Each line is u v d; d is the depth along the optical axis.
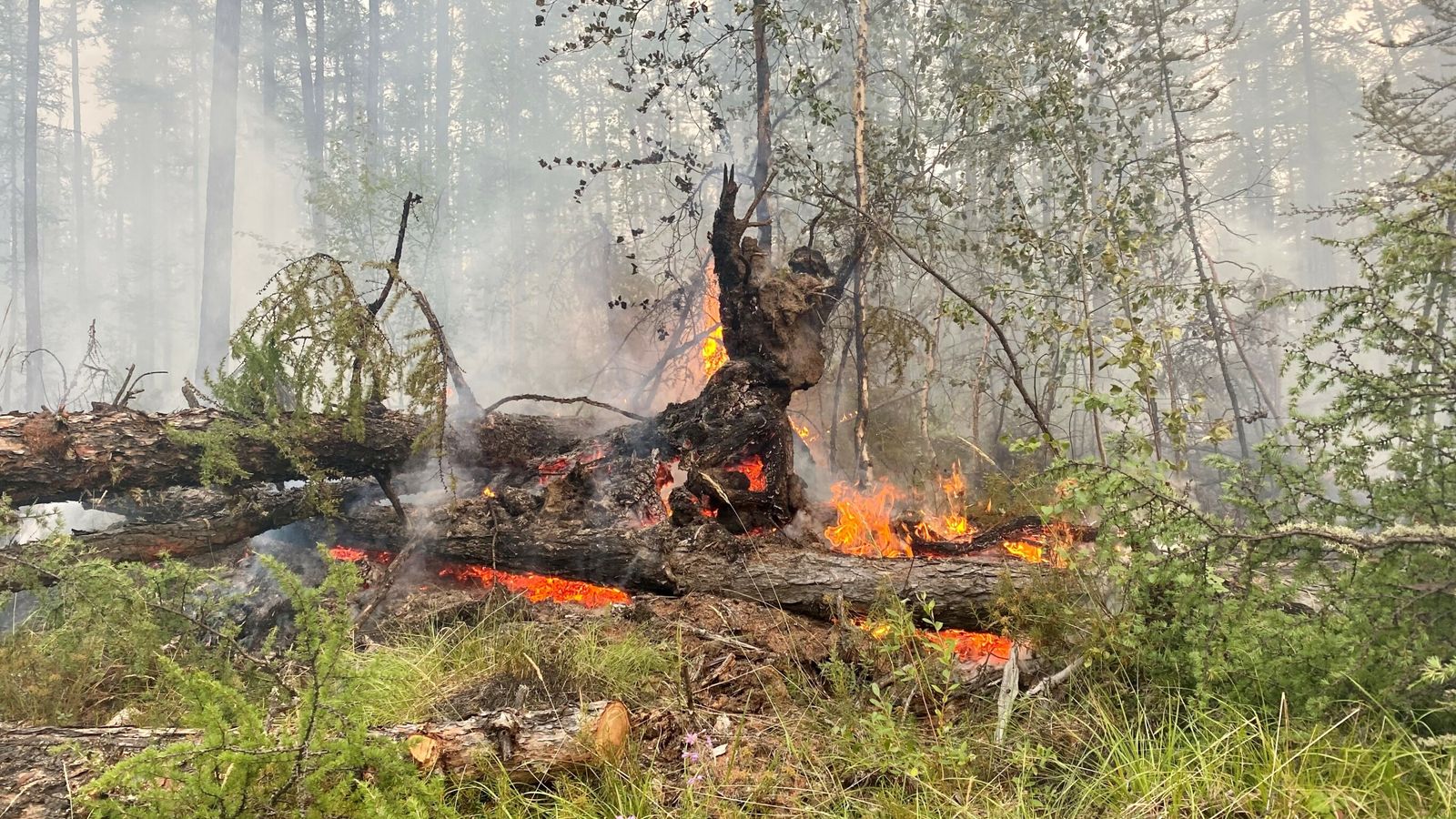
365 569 4.46
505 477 5.07
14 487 3.75
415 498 5.37
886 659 3.31
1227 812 2.24
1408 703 2.52
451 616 4.05
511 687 3.09
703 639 3.58
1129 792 2.35
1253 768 2.42
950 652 2.97
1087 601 3.30
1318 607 3.16
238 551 4.75
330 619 2.29
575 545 4.28
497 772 2.47
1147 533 2.97
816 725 2.98
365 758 2.08
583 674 3.22
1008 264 6.55
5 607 3.89
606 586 4.32
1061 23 7.74
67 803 2.11
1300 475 2.98
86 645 3.28
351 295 4.66
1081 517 4.04
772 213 7.69
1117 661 3.04
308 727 2.09
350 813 2.07
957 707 3.12
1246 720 2.56
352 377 4.55
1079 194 6.96
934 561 3.87
